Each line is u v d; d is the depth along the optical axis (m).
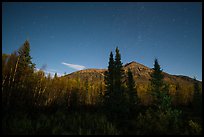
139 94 77.75
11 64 29.72
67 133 17.39
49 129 18.52
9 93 25.05
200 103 43.81
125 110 35.06
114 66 39.44
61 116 25.08
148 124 26.78
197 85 52.66
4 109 21.97
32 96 32.09
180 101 74.44
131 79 47.41
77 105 45.25
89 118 25.06
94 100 57.81
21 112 23.17
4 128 16.09
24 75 31.44
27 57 32.44
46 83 38.34
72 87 52.59
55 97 41.81
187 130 25.42
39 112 26.44
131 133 21.83
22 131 16.48
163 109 36.91
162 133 23.22
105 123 23.92
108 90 38.00
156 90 44.00
